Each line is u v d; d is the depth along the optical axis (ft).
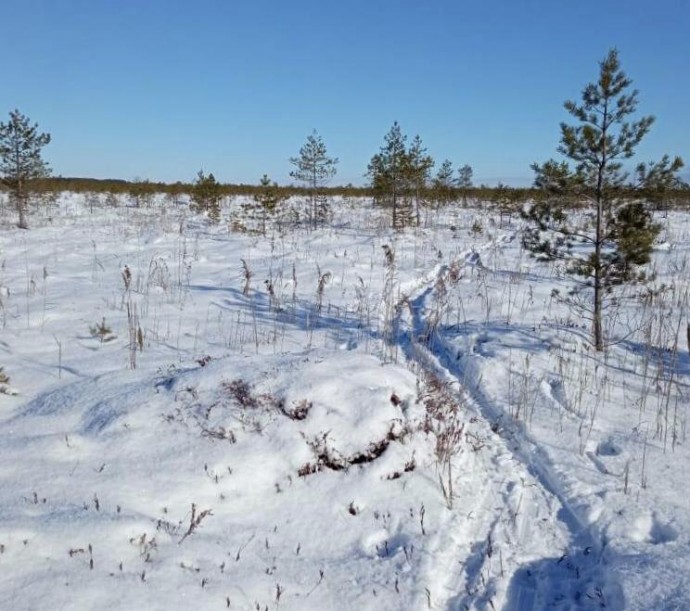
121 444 14.83
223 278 39.34
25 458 14.03
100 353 23.03
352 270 42.57
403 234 65.16
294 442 14.92
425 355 25.20
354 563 12.25
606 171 24.63
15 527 11.08
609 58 23.82
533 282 39.27
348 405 15.81
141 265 43.65
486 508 14.60
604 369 23.49
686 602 10.43
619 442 17.51
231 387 16.47
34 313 28.53
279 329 27.63
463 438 17.21
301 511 13.64
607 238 25.23
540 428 18.52
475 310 32.14
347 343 25.94
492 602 11.25
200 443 14.90
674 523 13.37
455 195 129.70
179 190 145.28
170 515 12.70
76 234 61.67
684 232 61.57
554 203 25.96
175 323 27.99
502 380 22.17
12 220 78.54
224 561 11.68
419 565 12.15
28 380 19.99
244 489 13.92
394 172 74.28
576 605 11.33
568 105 24.91
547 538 13.44
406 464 15.25
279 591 10.82
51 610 9.48
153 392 17.03
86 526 11.51
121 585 10.32
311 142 80.79
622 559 12.09
